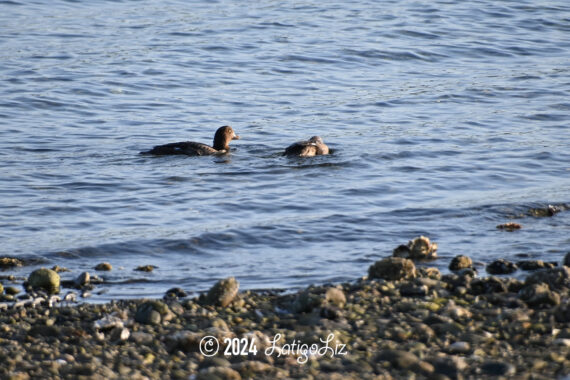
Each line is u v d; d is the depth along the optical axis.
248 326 25.70
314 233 37.94
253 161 51.22
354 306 26.86
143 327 25.70
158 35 92.75
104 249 35.91
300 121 61.94
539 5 111.06
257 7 109.62
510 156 52.06
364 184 46.03
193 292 30.61
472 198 43.44
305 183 46.31
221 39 90.81
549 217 40.47
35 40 88.75
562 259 33.78
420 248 34.09
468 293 28.39
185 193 44.53
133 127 60.47
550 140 56.09
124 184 46.22
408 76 77.25
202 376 21.08
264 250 36.00
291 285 31.22
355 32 94.88
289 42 89.81
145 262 34.62
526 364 21.64
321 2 113.19
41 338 24.86
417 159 51.28
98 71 76.44
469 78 76.31
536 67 81.31
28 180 46.81
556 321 25.09
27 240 37.03
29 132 57.97
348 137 57.03
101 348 24.00
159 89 71.31
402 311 26.41
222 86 72.62
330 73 77.88
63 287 31.42
